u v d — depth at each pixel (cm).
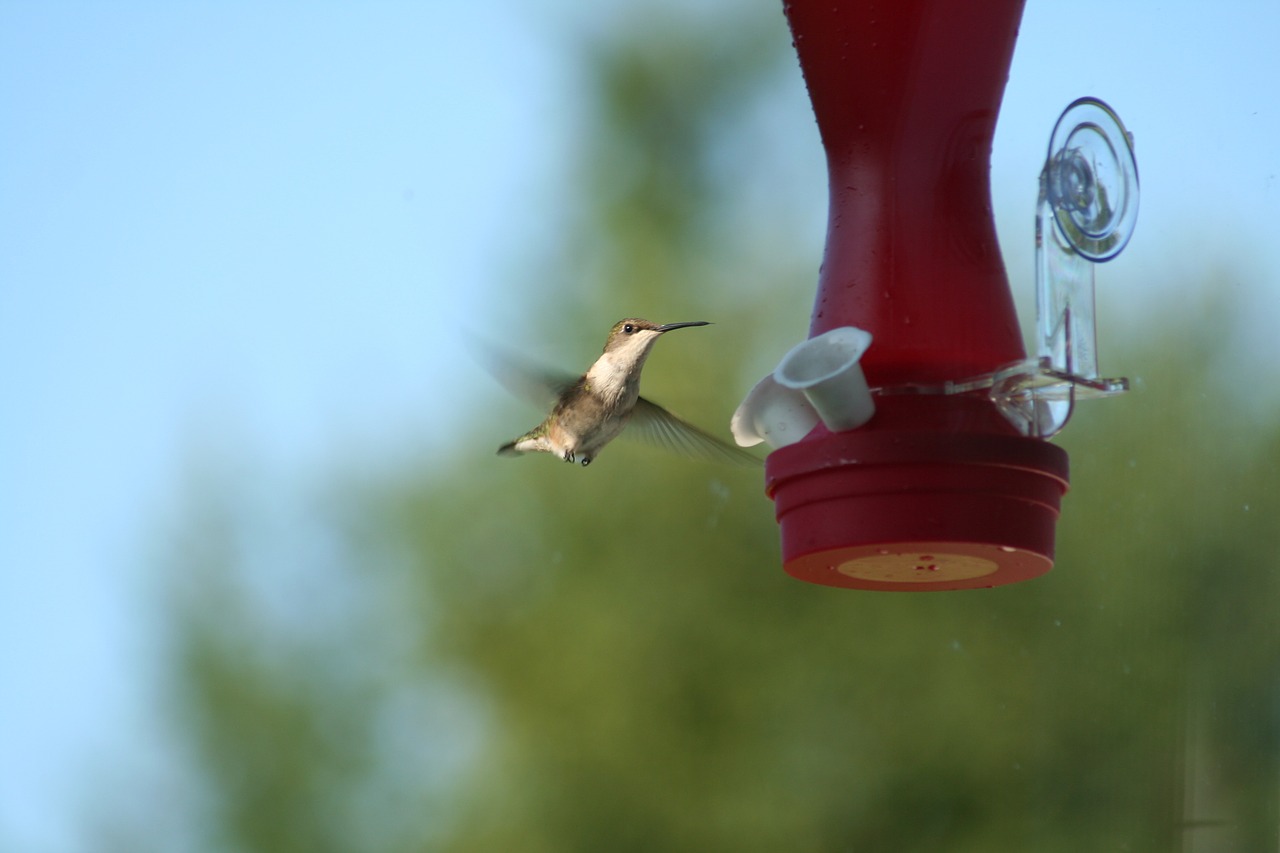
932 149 459
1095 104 443
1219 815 1194
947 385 437
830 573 455
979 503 412
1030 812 1252
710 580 1334
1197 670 1224
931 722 1289
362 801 1391
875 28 462
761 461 723
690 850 1277
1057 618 1278
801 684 1308
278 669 1431
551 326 1426
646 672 1315
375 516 1429
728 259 1463
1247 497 1232
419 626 1381
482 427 1410
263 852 1398
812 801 1287
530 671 1335
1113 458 1272
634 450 1369
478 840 1312
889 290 447
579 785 1299
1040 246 423
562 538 1357
